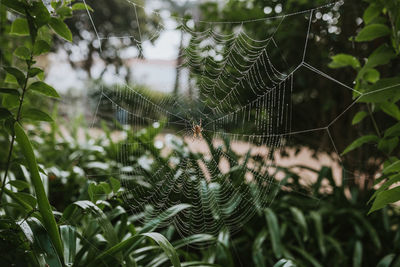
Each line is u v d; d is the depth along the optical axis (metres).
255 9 1.12
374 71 0.72
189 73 1.04
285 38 1.14
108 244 0.67
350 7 1.00
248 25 1.16
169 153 1.20
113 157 1.26
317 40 1.12
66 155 1.33
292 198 1.11
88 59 2.10
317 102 1.26
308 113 1.28
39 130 1.33
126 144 1.18
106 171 1.19
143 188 1.04
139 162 1.15
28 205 0.60
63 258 0.56
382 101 0.65
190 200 0.95
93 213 0.65
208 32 1.03
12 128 0.54
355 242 1.02
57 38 1.75
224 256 0.81
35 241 0.54
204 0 1.26
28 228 0.56
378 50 0.67
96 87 1.61
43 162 1.09
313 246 1.06
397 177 0.53
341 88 1.20
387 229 1.01
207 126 1.13
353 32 1.06
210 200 0.94
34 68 0.55
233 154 1.09
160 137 1.49
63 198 1.10
